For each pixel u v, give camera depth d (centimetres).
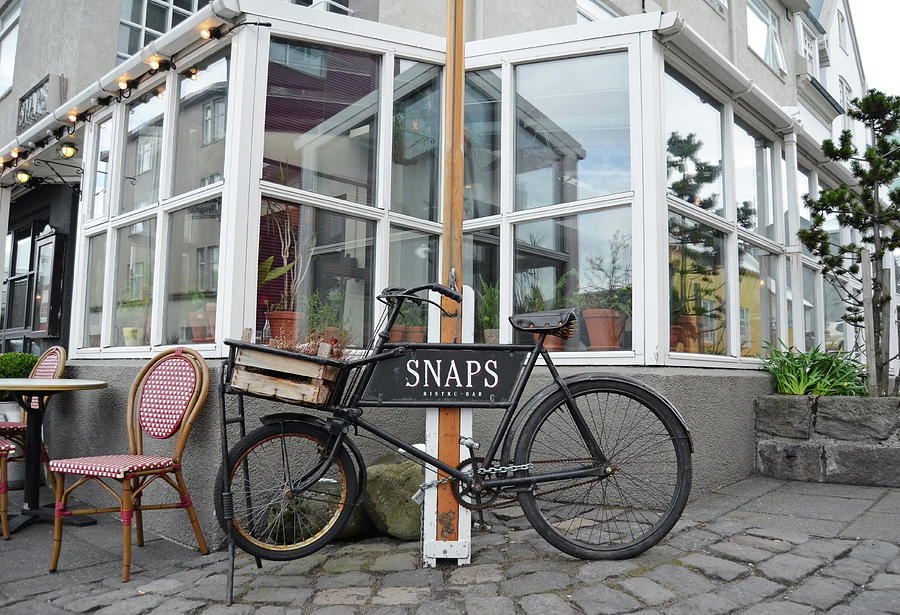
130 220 427
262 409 317
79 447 418
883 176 486
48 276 663
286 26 375
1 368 487
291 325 360
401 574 252
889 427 386
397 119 433
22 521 345
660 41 398
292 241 369
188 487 317
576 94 420
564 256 411
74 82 629
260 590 240
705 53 409
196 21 362
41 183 662
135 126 446
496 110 446
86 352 458
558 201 418
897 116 484
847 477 393
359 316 397
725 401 400
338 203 389
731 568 242
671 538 282
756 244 507
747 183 507
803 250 593
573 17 718
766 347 511
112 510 270
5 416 464
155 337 386
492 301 432
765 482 404
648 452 332
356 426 266
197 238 370
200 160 379
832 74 1496
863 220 497
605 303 392
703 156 441
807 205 515
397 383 263
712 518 315
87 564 284
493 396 267
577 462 279
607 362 379
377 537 310
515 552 274
